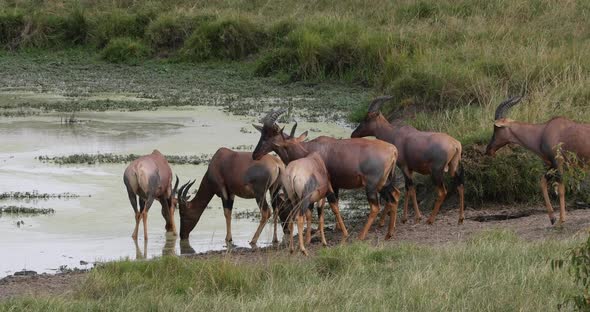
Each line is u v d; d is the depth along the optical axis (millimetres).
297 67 84562
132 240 41781
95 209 46125
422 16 93062
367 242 37875
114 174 52406
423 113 61656
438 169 42000
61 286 33469
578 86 57594
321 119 67625
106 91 81438
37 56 98312
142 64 93875
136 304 29141
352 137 44750
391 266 33438
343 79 82000
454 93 63281
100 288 31188
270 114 41812
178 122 67250
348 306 28281
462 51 73938
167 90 81438
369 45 82125
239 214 46594
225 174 42062
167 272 32469
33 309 28906
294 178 37656
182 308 28641
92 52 99250
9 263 37594
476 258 33312
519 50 71125
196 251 40031
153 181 41469
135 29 100000
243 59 92500
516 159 46375
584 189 45781
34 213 45125
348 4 100062
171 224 42969
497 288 29469
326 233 42438
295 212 38281
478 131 49938
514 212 44656
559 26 83750
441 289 29578
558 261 25906
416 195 47938
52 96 79062
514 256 33219
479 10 91375
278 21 94438
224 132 63375
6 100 77000
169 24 97250
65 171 52969
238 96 77938
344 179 39750
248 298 30234
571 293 28094
